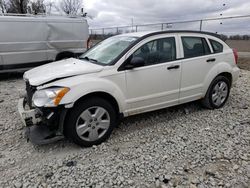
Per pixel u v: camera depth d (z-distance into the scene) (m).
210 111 5.11
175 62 4.38
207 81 4.90
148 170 3.08
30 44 9.13
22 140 3.97
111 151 3.58
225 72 5.16
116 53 4.05
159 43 4.29
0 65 8.70
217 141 3.80
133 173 3.03
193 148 3.61
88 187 2.79
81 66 3.90
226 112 5.05
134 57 3.96
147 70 4.07
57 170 3.12
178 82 4.49
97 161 3.31
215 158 3.34
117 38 4.68
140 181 2.88
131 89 3.98
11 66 8.92
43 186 2.82
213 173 2.99
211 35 5.06
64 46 9.95
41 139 3.44
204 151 3.51
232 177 2.92
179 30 4.57
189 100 4.79
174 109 5.21
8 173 3.09
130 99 4.01
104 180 2.90
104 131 3.81
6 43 8.62
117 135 4.09
